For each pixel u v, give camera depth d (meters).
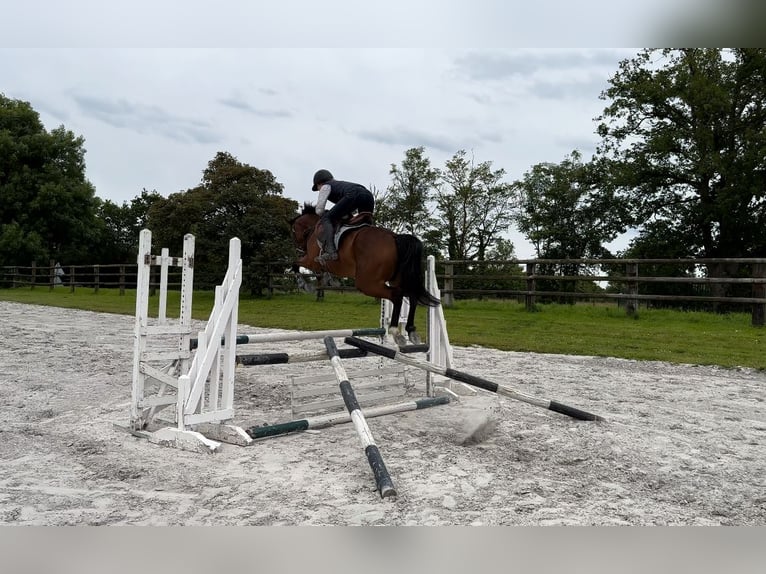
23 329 13.52
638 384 7.86
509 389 5.84
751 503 3.86
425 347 6.41
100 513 3.57
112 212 60.28
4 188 39.16
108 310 19.03
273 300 21.27
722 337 11.66
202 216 21.88
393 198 34.28
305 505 3.70
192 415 5.03
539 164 36.09
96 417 5.93
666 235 27.05
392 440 5.21
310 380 5.87
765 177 23.34
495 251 39.75
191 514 3.56
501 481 4.16
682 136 25.52
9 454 4.74
